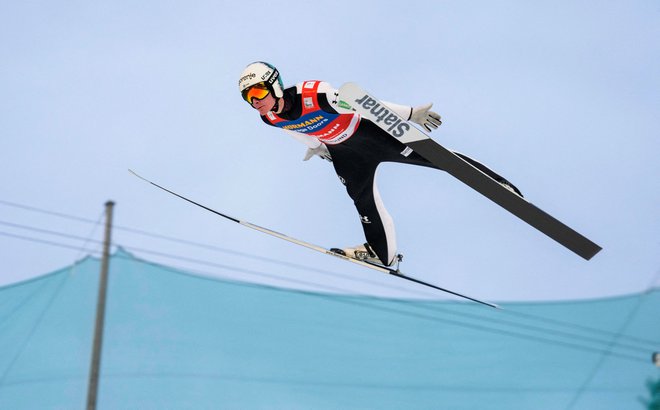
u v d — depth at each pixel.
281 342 19.28
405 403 18.75
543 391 19.58
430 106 17.73
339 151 18.67
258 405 18.38
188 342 19.09
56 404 18.11
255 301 19.86
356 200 19.00
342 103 17.11
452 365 19.75
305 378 18.91
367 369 19.12
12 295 19.95
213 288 19.97
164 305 19.50
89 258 20.03
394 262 19.03
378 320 19.98
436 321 20.59
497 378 19.50
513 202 18.06
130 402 18.03
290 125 18.12
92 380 16.70
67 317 19.38
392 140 18.28
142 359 18.67
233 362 18.95
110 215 17.95
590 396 19.22
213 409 18.19
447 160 17.70
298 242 19.09
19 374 18.59
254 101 17.41
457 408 19.16
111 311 19.30
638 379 19.70
